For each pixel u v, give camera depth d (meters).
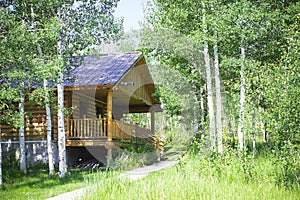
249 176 7.56
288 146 6.84
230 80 16.61
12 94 9.23
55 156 14.16
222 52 15.18
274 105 7.14
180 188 6.37
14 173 11.83
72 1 12.08
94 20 11.80
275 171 7.59
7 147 14.75
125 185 6.83
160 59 16.59
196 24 13.57
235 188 6.49
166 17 13.96
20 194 8.87
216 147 9.30
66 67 12.12
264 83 7.77
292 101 6.80
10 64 9.70
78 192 8.15
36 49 11.28
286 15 12.77
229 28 12.27
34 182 10.67
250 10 12.42
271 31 13.19
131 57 16.44
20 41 9.36
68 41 12.11
